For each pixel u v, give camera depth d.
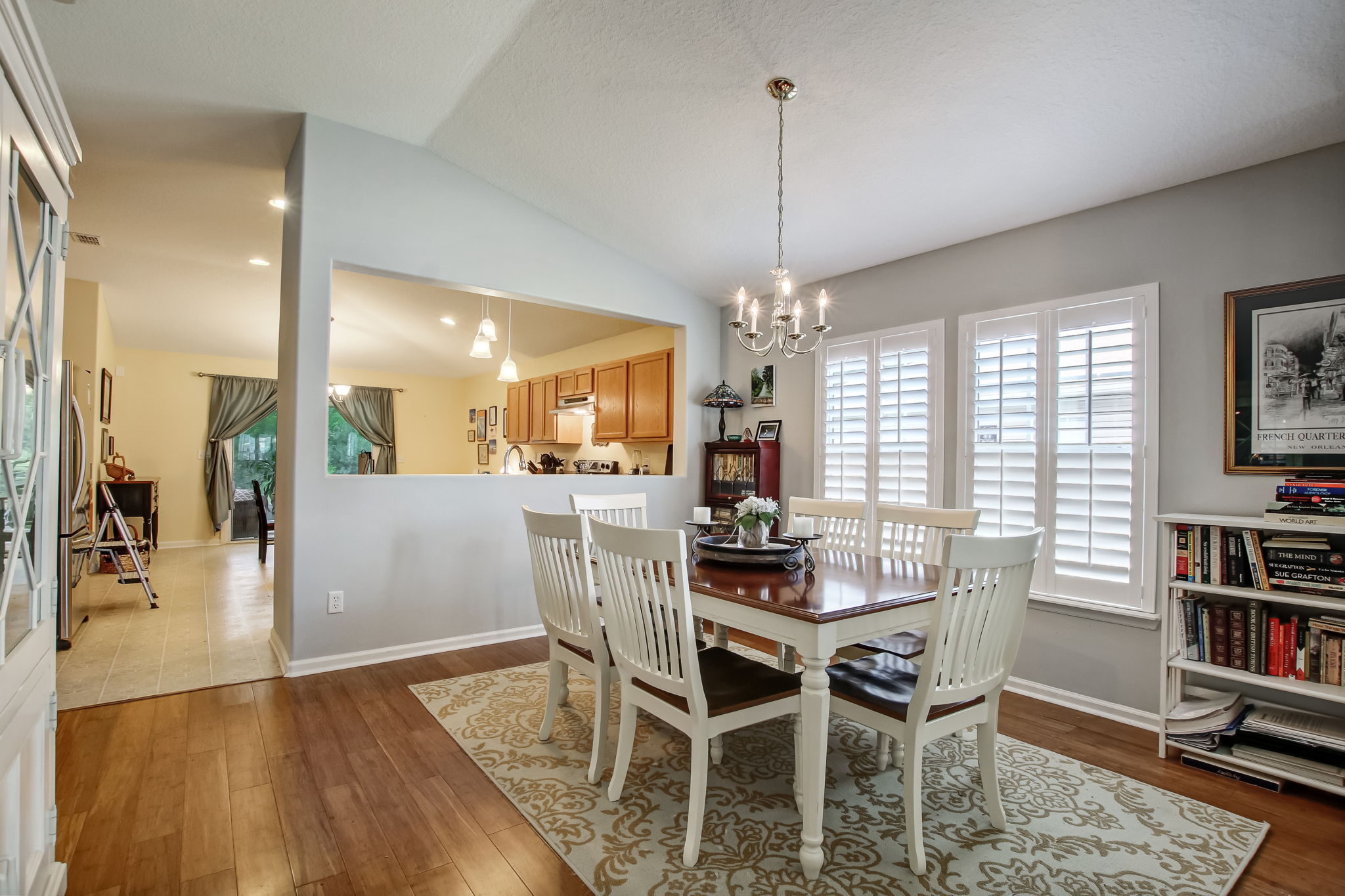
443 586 3.58
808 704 1.73
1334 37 1.88
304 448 3.15
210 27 2.48
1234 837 1.90
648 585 1.88
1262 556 2.28
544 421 6.61
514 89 2.86
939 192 3.00
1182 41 2.00
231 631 3.93
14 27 1.12
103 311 5.81
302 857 1.76
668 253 4.15
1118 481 2.79
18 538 1.29
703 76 2.57
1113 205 2.87
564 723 2.67
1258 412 2.44
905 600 1.90
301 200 3.09
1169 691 2.48
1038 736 2.62
